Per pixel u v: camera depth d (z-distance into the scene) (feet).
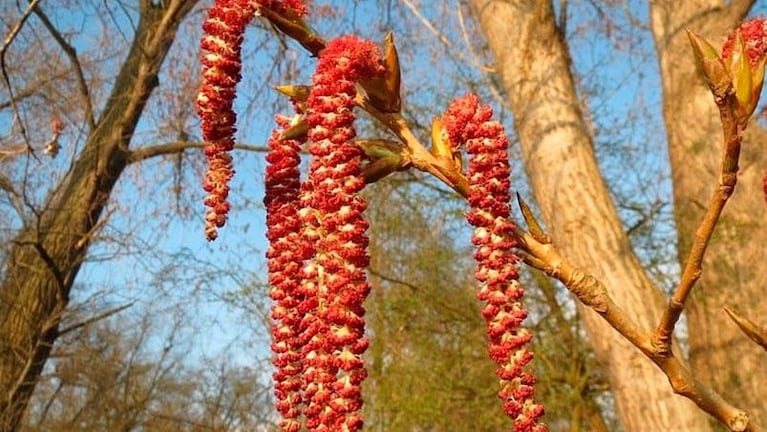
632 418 15.24
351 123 4.37
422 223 37.01
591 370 35.06
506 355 4.14
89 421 42.91
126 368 42.98
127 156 32.76
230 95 5.01
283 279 4.82
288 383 4.72
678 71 16.78
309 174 4.75
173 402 51.06
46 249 30.76
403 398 35.06
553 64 18.19
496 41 19.16
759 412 14.12
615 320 4.48
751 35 4.15
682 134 16.37
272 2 4.99
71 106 30.50
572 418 35.47
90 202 31.83
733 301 14.80
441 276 37.14
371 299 37.37
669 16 17.28
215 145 5.00
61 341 35.83
